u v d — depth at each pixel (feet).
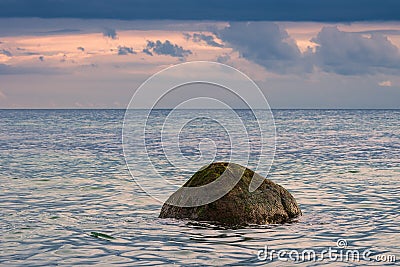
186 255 37.09
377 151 120.88
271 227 44.65
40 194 64.03
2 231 44.34
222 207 45.42
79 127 259.19
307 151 122.52
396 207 54.13
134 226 45.73
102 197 61.82
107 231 44.09
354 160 102.37
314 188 67.36
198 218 45.73
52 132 210.59
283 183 72.13
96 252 37.96
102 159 107.45
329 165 94.17
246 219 45.09
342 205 55.36
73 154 117.70
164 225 45.75
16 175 82.38
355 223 46.60
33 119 409.28
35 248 39.11
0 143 149.69
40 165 96.78
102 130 227.81
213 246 39.27
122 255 37.22
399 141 151.74
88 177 79.92
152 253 37.63
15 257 36.86
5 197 61.93
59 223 47.42
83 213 52.03
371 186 68.80
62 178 78.64
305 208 53.57
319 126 258.78
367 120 347.56
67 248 39.04
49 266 34.83
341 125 268.21
